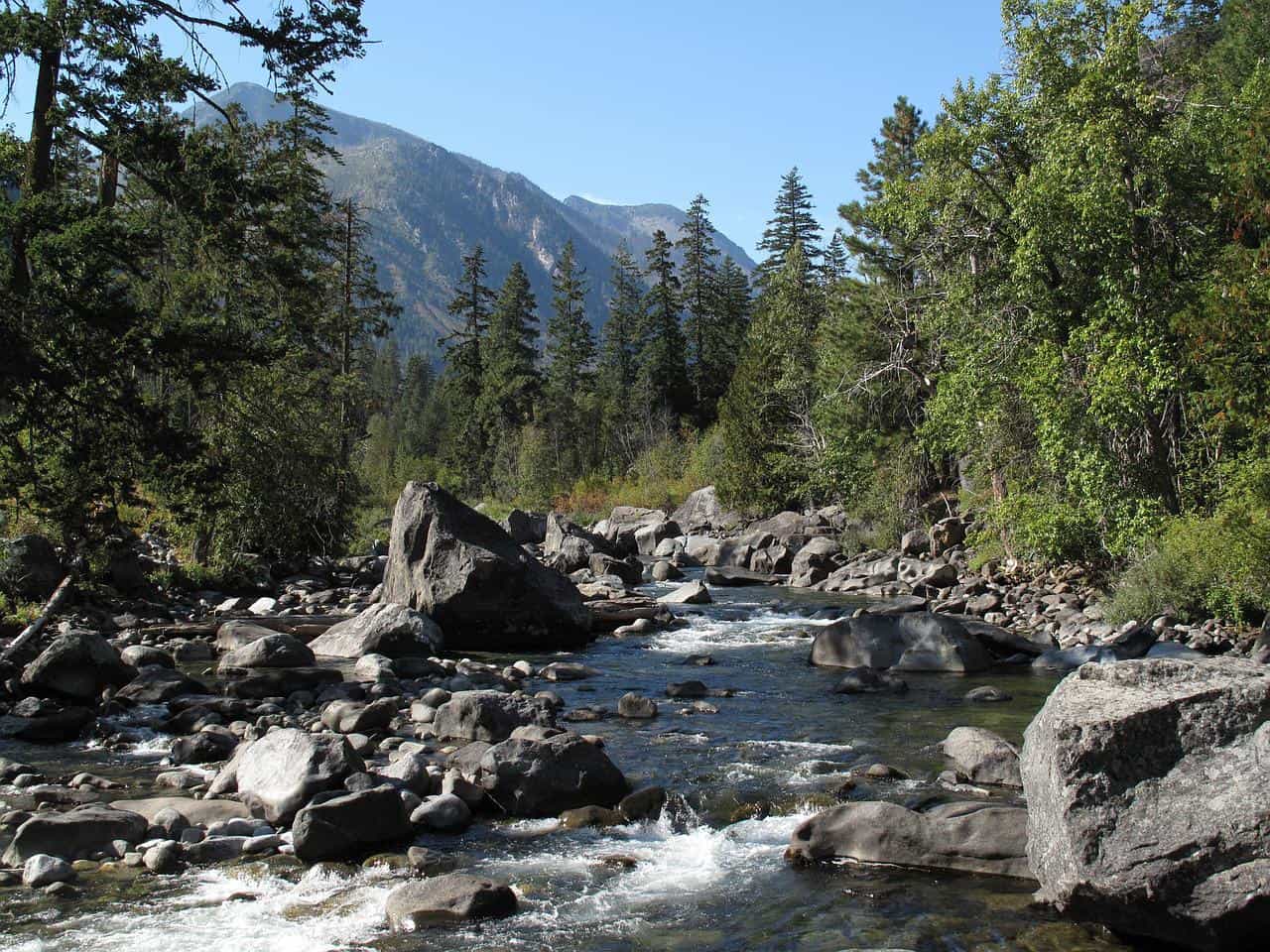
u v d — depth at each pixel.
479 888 6.93
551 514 40.94
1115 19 23.53
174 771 9.98
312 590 27.11
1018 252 23.55
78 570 15.98
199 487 16.36
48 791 9.11
